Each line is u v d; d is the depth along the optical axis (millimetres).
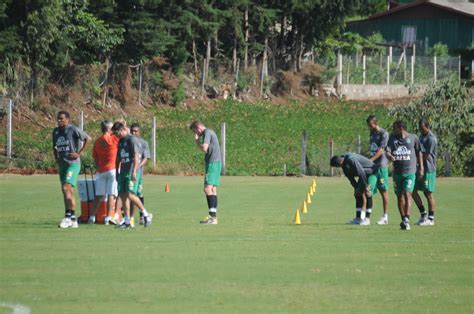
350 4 174125
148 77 143250
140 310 26109
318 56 179750
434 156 47156
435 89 94625
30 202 59062
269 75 168750
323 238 41156
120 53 139250
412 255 36125
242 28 159750
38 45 115438
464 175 90188
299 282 30266
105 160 46562
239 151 108938
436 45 191625
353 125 136375
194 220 48906
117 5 138125
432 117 93438
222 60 159250
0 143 101750
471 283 30359
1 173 84250
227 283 29969
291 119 141750
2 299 27438
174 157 97750
